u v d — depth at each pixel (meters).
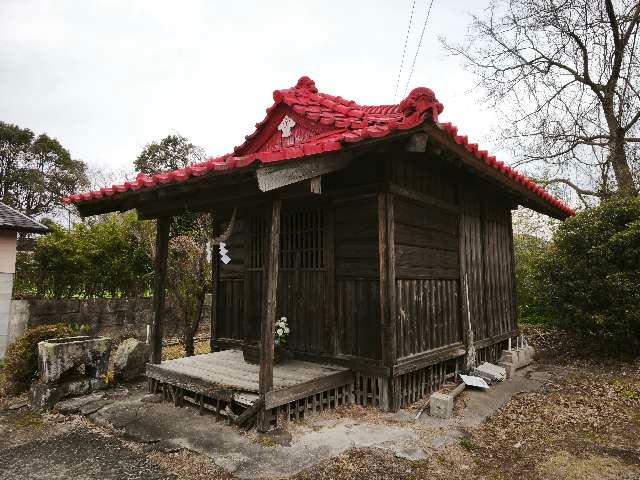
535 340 9.91
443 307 6.02
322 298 5.52
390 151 4.55
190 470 3.52
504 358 7.39
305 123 6.08
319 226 5.64
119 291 10.57
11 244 8.47
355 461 3.61
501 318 7.82
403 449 3.86
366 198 5.14
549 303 8.45
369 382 5.12
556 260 8.34
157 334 5.67
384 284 4.85
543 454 3.92
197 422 4.54
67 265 9.62
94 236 10.26
